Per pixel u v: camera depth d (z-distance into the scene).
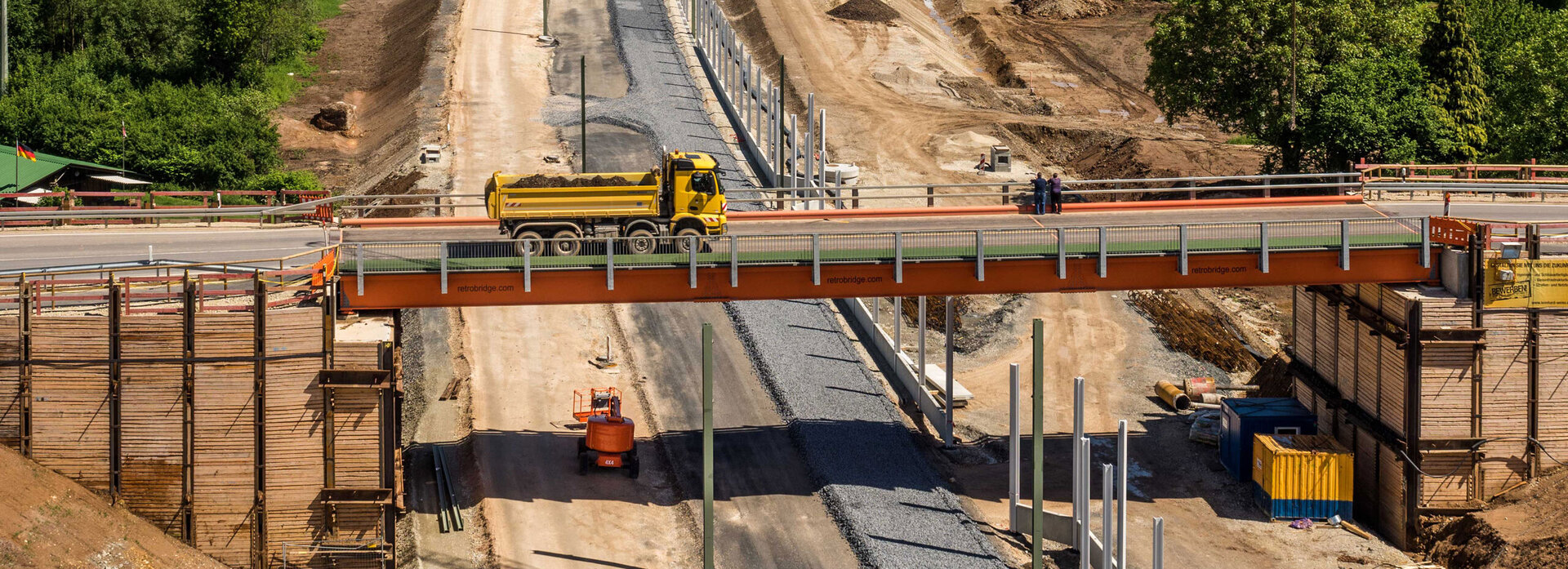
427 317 159.50
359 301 107.62
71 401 102.69
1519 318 117.25
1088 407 150.25
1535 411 118.44
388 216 189.88
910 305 172.25
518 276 108.62
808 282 112.19
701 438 135.00
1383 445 122.44
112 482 103.44
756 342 154.38
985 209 141.75
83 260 132.38
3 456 100.38
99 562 97.44
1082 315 173.62
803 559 113.62
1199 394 150.00
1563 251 123.06
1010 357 163.50
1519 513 115.44
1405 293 118.75
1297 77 188.75
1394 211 148.50
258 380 103.44
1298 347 141.38
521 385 144.38
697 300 111.75
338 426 104.94
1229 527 123.06
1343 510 124.19
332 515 105.62
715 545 115.69
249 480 104.50
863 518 119.31
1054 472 133.75
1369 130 184.00
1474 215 147.75
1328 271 116.31
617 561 112.88
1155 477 133.62
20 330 101.62
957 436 141.50
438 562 111.88
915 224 135.62
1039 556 107.75
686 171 121.19
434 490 123.88
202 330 102.75
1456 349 117.38
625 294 110.44
